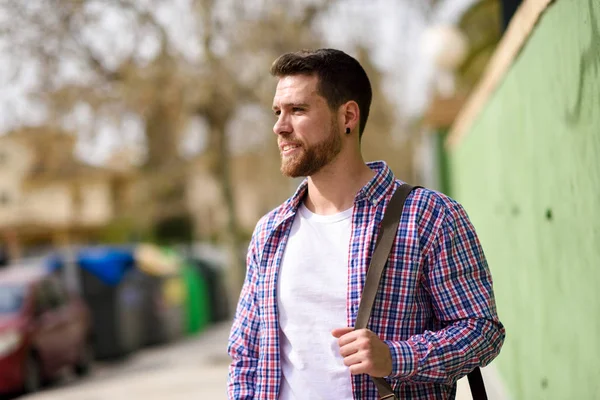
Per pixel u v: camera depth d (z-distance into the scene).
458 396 6.95
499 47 5.79
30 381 11.91
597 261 3.13
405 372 2.39
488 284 2.58
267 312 2.71
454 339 2.45
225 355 14.55
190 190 27.95
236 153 17.25
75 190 43.38
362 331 2.38
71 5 13.12
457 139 11.20
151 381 12.32
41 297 13.02
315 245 2.68
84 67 13.53
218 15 13.69
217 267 22.17
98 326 15.51
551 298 4.33
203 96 13.86
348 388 2.56
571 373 3.85
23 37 13.16
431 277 2.53
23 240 42.03
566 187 3.68
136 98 13.80
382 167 2.70
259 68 14.15
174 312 18.64
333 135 2.71
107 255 16.16
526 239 5.11
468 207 10.12
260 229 2.85
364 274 2.55
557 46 3.59
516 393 6.18
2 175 42.53
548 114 3.97
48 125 13.97
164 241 41.53
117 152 15.71
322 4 14.20
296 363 2.63
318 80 2.70
